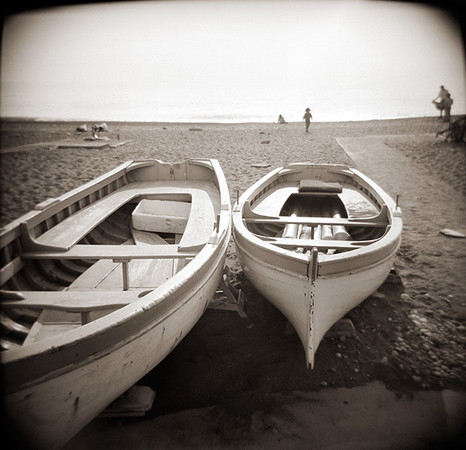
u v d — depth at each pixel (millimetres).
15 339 3018
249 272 3957
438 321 4148
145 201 5371
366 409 3086
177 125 20953
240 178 10062
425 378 3385
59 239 4008
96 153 13523
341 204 6230
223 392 3281
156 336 2682
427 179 9945
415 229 6750
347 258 3240
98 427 2986
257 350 3762
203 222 4559
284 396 3225
